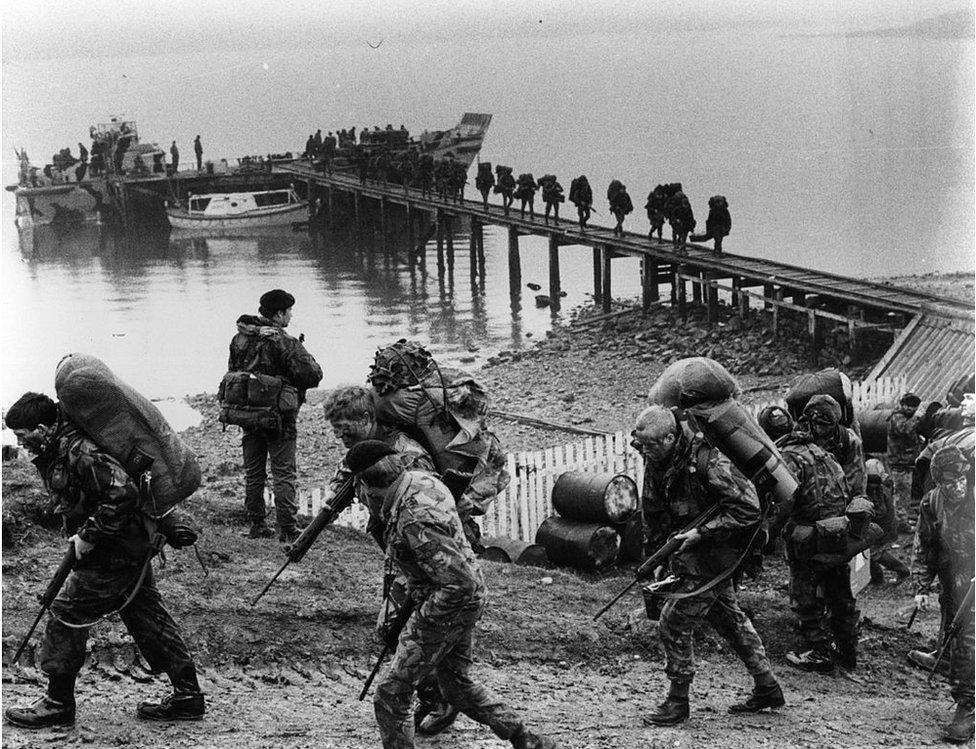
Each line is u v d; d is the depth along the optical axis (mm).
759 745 6223
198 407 33906
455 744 5969
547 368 37156
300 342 9727
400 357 6160
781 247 58594
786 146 109625
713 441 6586
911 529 13711
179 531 5863
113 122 101875
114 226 94125
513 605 8805
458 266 68125
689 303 44281
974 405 8102
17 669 6375
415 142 91688
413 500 5102
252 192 90188
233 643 7227
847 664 8375
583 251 73562
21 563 8109
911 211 67062
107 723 5816
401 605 5500
